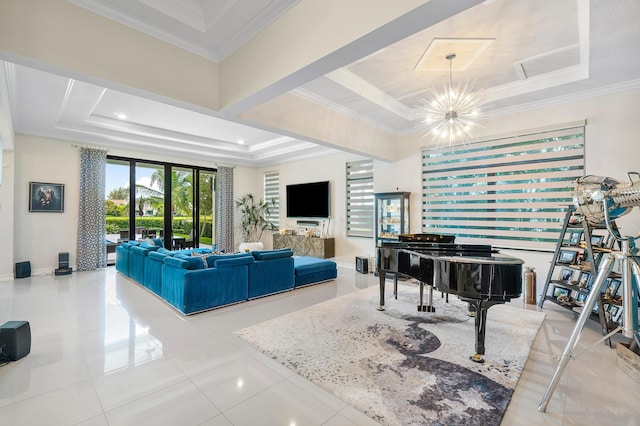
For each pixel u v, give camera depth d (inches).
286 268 182.7
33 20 81.7
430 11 66.2
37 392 79.8
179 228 297.9
